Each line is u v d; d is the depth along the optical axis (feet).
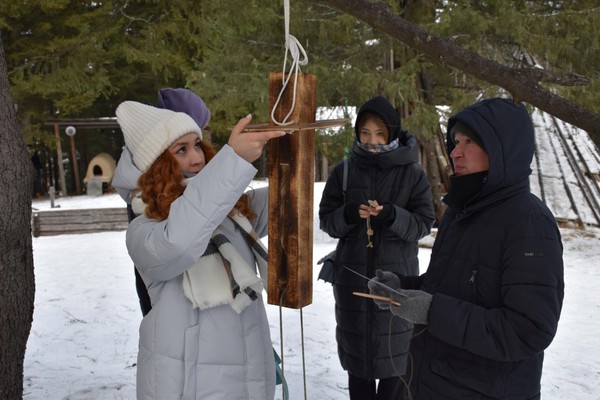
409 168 9.42
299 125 4.66
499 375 5.04
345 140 27.30
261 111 27.94
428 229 9.27
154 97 66.03
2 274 6.83
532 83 6.81
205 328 5.56
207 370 5.51
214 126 54.19
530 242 4.90
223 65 29.32
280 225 5.04
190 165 5.83
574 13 26.11
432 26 25.32
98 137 78.18
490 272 5.11
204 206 4.97
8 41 51.70
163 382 5.43
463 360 5.21
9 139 6.84
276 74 4.90
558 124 42.86
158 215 5.44
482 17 25.16
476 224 5.33
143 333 5.67
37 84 45.73
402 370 9.08
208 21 29.07
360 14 7.72
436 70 29.30
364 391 9.38
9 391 7.11
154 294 5.70
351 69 26.35
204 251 5.30
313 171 5.15
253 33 28.94
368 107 9.12
